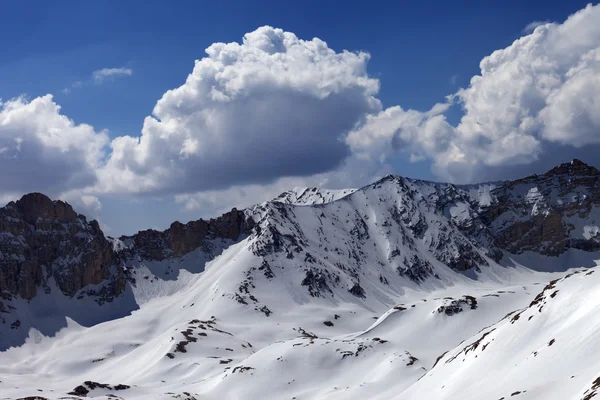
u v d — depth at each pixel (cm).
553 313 15200
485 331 19038
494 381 13950
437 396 15775
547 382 12106
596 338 12550
